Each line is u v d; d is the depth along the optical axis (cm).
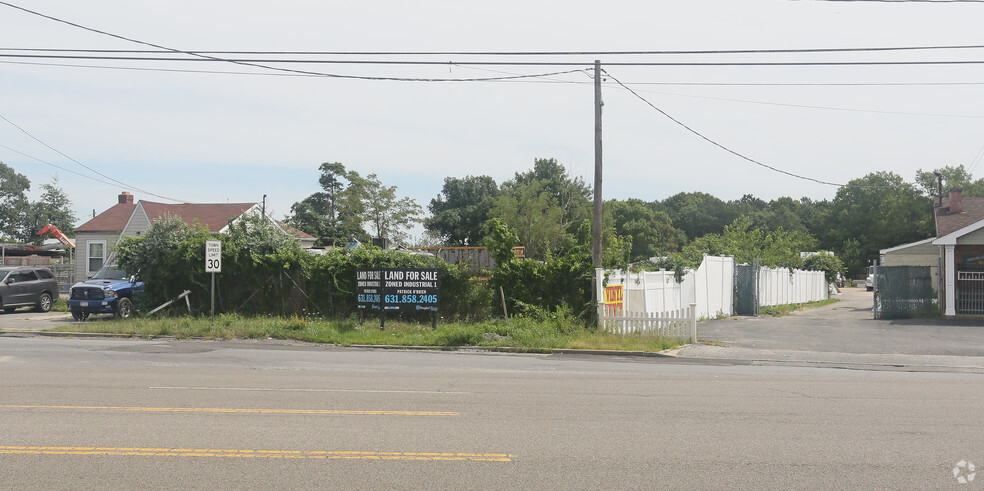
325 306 2505
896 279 2958
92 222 3856
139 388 1131
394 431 826
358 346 1956
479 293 2397
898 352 1825
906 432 839
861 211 8381
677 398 1072
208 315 2486
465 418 904
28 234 7988
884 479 648
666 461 701
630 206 7919
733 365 1587
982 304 2791
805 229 9825
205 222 3641
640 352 1770
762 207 12294
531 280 2298
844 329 2447
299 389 1138
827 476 656
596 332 2034
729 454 730
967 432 842
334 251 2553
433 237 6481
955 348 1905
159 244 2491
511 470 666
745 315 3322
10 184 7838
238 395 1071
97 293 2442
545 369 1453
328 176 6694
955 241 2775
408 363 1548
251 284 2545
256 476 642
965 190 7356
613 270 2197
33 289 2944
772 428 856
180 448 740
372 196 6059
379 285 2253
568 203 6606
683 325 2022
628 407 989
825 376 1382
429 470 665
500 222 2353
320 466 677
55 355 1602
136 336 2091
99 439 777
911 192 7588
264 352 1756
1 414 912
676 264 2731
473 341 1958
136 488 608
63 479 632
